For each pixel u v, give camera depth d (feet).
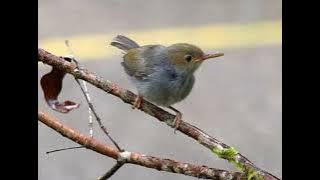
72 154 44.27
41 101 44.16
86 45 61.16
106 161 44.11
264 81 56.44
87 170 43.88
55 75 15.56
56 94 15.66
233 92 54.70
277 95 54.39
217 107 52.26
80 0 71.15
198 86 55.26
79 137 14.08
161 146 46.26
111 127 48.37
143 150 46.21
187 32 64.08
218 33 63.41
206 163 42.93
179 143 45.88
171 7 69.51
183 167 13.83
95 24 66.08
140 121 48.98
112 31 64.69
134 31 64.80
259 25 64.49
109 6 69.72
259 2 68.08
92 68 57.11
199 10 68.49
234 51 60.18
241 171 13.79
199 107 52.06
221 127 49.93
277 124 50.01
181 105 51.83
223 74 57.52
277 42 61.31
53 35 63.52
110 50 59.88
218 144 14.38
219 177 13.71
